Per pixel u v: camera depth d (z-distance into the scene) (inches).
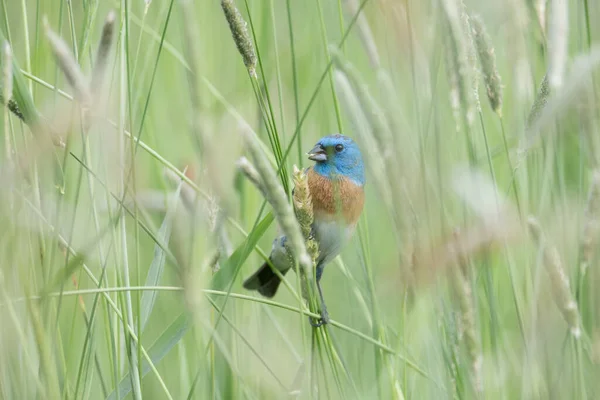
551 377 272.7
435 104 256.4
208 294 265.7
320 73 414.6
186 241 211.0
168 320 380.2
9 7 376.2
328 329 282.5
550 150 288.2
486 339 289.4
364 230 299.9
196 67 166.7
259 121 349.1
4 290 231.9
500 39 402.6
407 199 220.2
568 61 339.3
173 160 401.1
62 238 270.4
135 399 253.0
